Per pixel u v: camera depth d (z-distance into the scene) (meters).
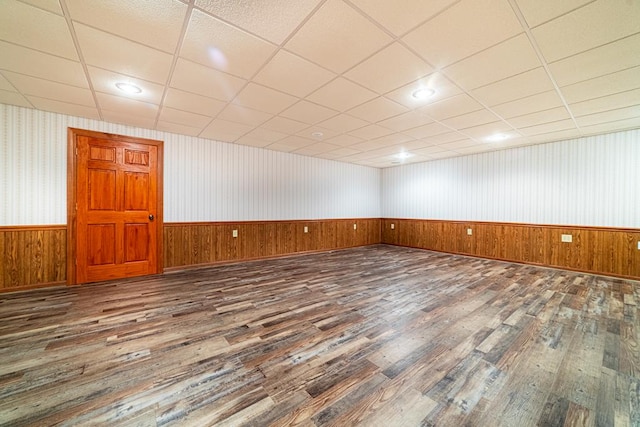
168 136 4.23
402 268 4.62
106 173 3.75
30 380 1.62
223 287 3.47
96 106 3.16
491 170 5.45
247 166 5.13
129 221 3.93
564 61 2.15
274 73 2.37
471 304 2.91
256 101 2.99
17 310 2.68
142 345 2.03
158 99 2.94
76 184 3.54
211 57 2.12
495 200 5.39
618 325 2.40
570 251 4.47
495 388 1.58
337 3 1.56
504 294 3.24
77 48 2.00
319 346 2.03
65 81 2.52
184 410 1.39
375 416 1.36
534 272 4.35
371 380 1.64
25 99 2.98
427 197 6.63
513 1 1.55
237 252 5.02
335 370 1.74
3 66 2.25
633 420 1.34
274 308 2.77
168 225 4.25
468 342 2.10
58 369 1.73
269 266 4.74
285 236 5.71
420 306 2.84
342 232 6.82
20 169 3.25
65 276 3.52
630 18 1.65
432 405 1.44
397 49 2.01
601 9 1.59
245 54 2.08
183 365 1.78
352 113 3.34
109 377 1.65
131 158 3.93
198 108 3.21
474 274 4.20
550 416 1.37
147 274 4.07
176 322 2.43
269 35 1.85
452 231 6.09
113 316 2.55
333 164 6.64
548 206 4.71
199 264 4.57
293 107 3.16
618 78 2.42
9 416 1.34
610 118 3.46
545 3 1.56
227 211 4.88
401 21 1.71
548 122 3.63
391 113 3.32
